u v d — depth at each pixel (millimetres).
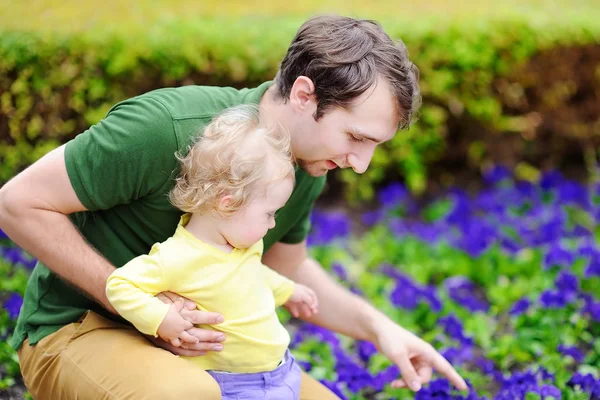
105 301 2230
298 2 5812
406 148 4883
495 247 4277
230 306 2217
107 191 2191
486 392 3137
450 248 4359
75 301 2393
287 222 2578
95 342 2268
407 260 4348
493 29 4883
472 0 6172
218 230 2225
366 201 5207
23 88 4047
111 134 2162
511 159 5320
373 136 2197
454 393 2910
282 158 2205
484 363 3256
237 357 2232
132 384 2113
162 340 2264
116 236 2354
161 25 4480
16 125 4121
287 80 2268
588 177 5602
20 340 2418
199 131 2223
